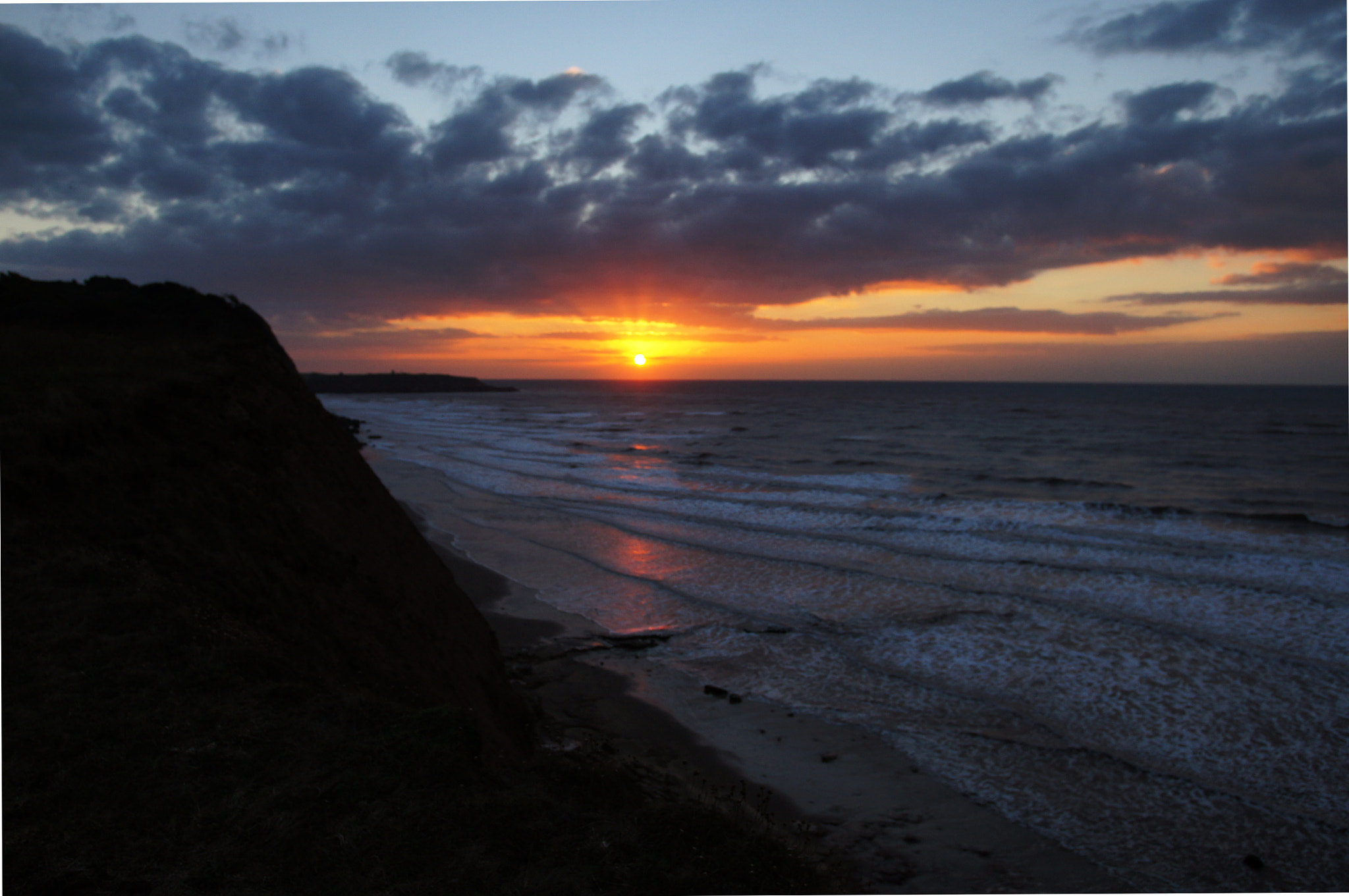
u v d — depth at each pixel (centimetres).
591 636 1409
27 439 723
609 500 2927
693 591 1711
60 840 380
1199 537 2166
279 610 706
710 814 543
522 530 2389
